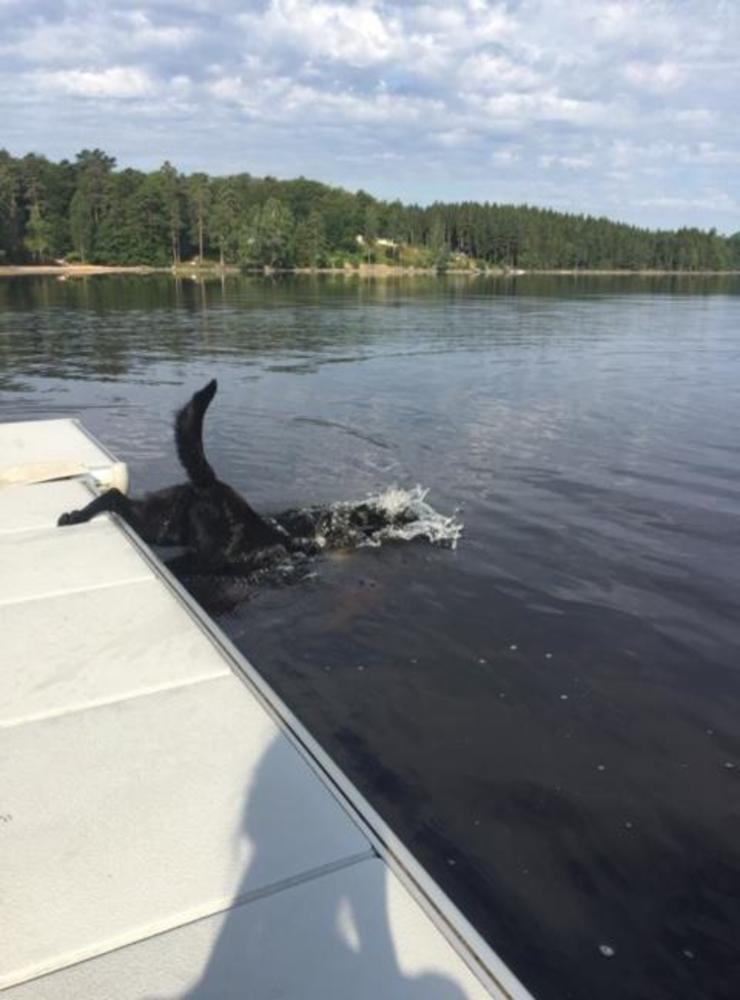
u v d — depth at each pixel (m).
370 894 2.44
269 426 12.29
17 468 6.79
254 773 2.98
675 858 3.45
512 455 10.79
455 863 3.38
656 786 3.92
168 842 2.63
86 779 2.93
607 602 6.05
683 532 7.73
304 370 18.02
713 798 3.84
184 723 3.29
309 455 10.53
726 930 3.09
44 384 15.55
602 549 7.20
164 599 4.45
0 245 82.62
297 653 5.17
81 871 2.50
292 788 2.91
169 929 2.30
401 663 5.06
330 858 2.58
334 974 2.17
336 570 6.53
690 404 14.88
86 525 5.68
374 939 2.28
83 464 7.14
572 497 8.86
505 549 7.12
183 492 6.47
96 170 90.19
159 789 2.88
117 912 2.35
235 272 88.19
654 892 3.26
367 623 5.60
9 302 37.56
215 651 3.89
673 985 2.86
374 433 11.98
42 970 2.16
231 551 6.54
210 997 2.09
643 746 4.24
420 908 2.40
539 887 3.27
